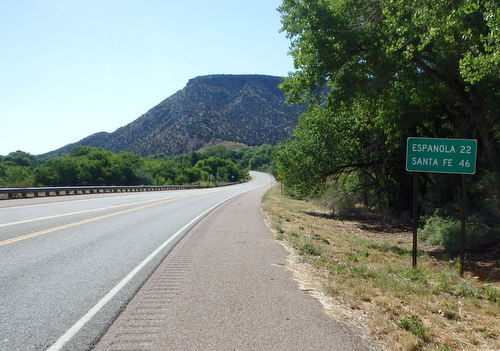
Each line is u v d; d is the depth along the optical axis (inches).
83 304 197.8
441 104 651.5
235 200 1240.2
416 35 419.8
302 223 694.5
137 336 160.4
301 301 215.3
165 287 233.0
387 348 160.4
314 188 1102.4
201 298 213.3
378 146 887.1
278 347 154.3
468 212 591.5
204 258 321.7
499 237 473.7
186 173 4820.4
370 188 1050.7
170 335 162.1
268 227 562.6
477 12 369.1
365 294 235.9
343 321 188.2
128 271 268.8
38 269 265.7
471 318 218.2
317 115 974.4
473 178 644.1
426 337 174.2
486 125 507.2
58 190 1167.0
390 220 847.1
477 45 380.8
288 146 1066.1
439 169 345.4
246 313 191.6
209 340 158.2
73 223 509.0
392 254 451.5
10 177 2923.2
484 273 355.6
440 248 522.3
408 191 919.0
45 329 164.6
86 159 3302.2
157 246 370.3
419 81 545.3
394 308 211.0
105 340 155.8
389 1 425.1
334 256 381.7
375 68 526.9
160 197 1294.3
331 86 599.8
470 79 359.6
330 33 530.6
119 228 484.4
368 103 636.7
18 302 197.9
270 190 2454.5
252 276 266.4
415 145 347.3
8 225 469.4
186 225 544.1
